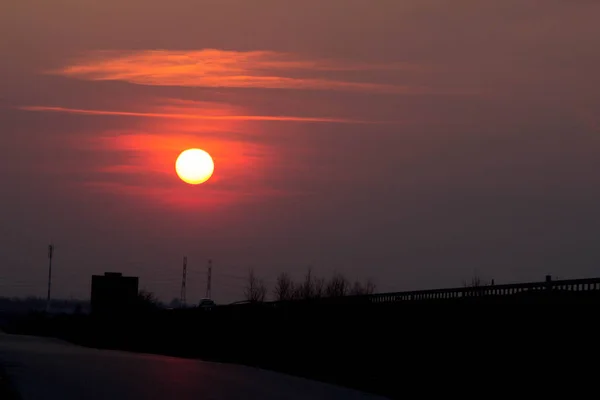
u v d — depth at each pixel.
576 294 167.75
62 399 191.75
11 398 190.38
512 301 188.38
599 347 159.50
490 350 195.00
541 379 175.75
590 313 163.25
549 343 175.00
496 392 189.00
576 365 165.88
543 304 177.50
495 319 194.50
